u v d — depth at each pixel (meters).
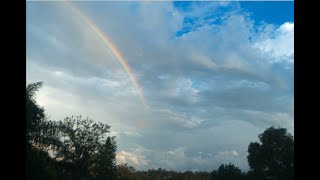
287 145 91.88
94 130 93.00
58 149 85.06
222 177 109.00
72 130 89.06
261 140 95.44
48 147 77.62
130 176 104.38
